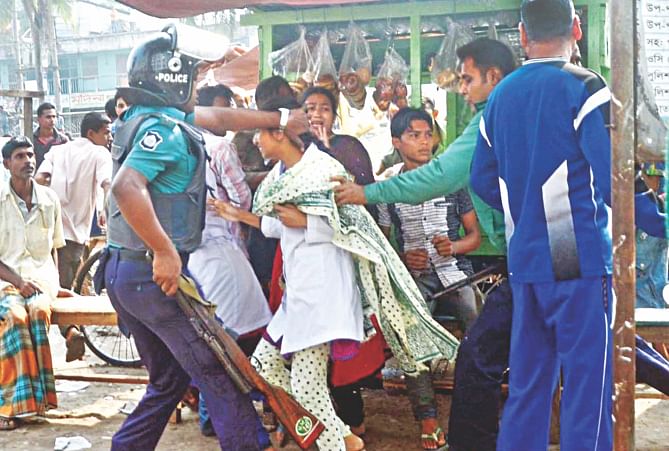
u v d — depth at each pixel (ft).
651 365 11.94
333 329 10.80
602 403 9.17
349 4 14.66
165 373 10.93
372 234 11.59
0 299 14.53
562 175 9.15
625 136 6.81
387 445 13.26
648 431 13.79
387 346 13.41
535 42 9.68
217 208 12.55
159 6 14.33
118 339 20.81
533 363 9.66
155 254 9.55
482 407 10.97
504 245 11.41
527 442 9.72
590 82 9.03
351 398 13.26
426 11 14.35
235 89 19.49
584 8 13.85
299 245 11.14
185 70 10.25
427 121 13.07
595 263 9.12
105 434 14.08
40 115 29.17
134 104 10.14
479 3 14.03
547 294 9.34
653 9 10.66
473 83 11.44
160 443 13.46
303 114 11.44
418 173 11.05
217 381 10.16
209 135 13.38
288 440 13.21
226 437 10.16
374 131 15.61
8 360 14.24
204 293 12.46
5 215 15.70
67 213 22.30
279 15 15.23
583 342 9.16
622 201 6.86
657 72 10.52
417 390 12.71
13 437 13.94
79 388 16.96
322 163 11.11
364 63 15.14
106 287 10.41
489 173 10.20
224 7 14.46
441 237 13.15
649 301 15.58
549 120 9.18
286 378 11.59
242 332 12.74
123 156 9.94
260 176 13.67
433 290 13.35
